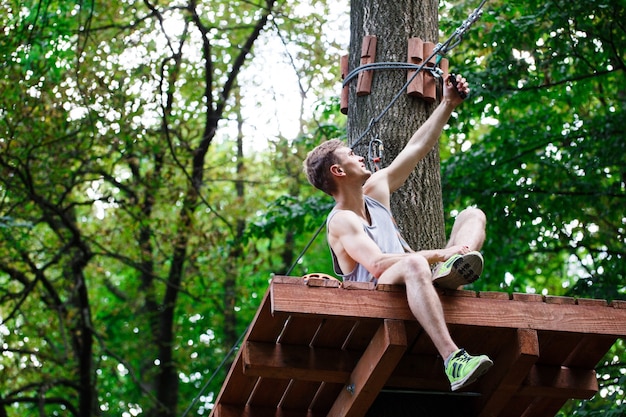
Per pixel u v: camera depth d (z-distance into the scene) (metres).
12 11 14.06
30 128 14.19
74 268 16.17
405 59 7.68
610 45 12.45
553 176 13.34
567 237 13.63
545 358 6.26
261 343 5.96
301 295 5.54
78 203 15.51
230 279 17.94
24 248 15.73
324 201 13.91
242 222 18.12
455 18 13.23
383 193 6.55
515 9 12.88
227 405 6.58
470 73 12.47
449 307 5.73
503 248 13.66
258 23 16.48
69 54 14.95
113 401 19.86
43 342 18.44
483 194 13.22
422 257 5.69
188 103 16.80
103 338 17.66
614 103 13.93
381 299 5.65
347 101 7.88
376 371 5.71
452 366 5.35
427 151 6.75
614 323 5.92
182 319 21.05
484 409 6.30
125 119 14.48
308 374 6.00
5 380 15.92
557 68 12.96
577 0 11.91
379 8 7.84
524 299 5.86
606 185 13.83
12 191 14.97
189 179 15.70
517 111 14.70
